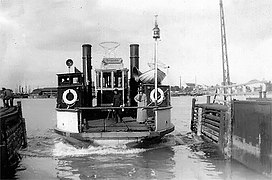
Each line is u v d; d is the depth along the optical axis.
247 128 12.59
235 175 11.70
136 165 13.18
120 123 17.34
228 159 14.32
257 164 11.56
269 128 10.65
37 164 13.52
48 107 84.62
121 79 19.62
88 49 19.92
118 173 12.05
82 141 15.30
